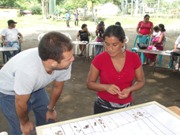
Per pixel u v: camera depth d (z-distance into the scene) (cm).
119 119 140
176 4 2622
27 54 151
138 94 432
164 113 147
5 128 303
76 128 131
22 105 152
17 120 187
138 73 189
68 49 127
